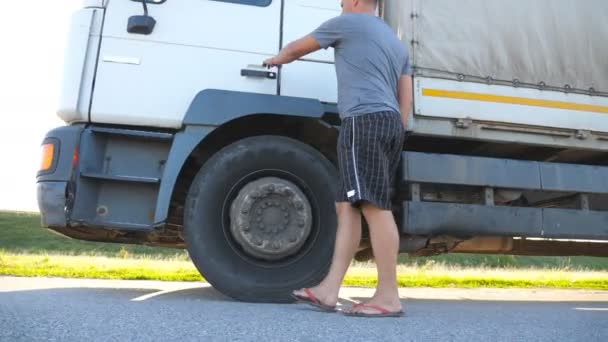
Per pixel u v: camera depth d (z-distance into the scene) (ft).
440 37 14.06
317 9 14.05
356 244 10.49
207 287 17.80
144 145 12.86
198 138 12.59
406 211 13.23
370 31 10.69
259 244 12.42
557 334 8.19
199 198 12.52
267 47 13.61
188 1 13.38
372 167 10.00
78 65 12.75
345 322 8.80
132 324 7.78
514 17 14.61
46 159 12.27
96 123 12.82
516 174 14.12
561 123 14.58
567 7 15.07
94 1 13.08
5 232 102.27
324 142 14.16
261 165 12.80
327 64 13.78
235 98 12.82
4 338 6.46
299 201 12.64
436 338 7.56
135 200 12.60
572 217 14.32
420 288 23.30
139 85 12.89
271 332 7.57
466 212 13.55
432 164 13.58
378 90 10.34
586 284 26.68
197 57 13.21
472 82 14.10
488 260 66.18
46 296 11.88
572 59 14.89
